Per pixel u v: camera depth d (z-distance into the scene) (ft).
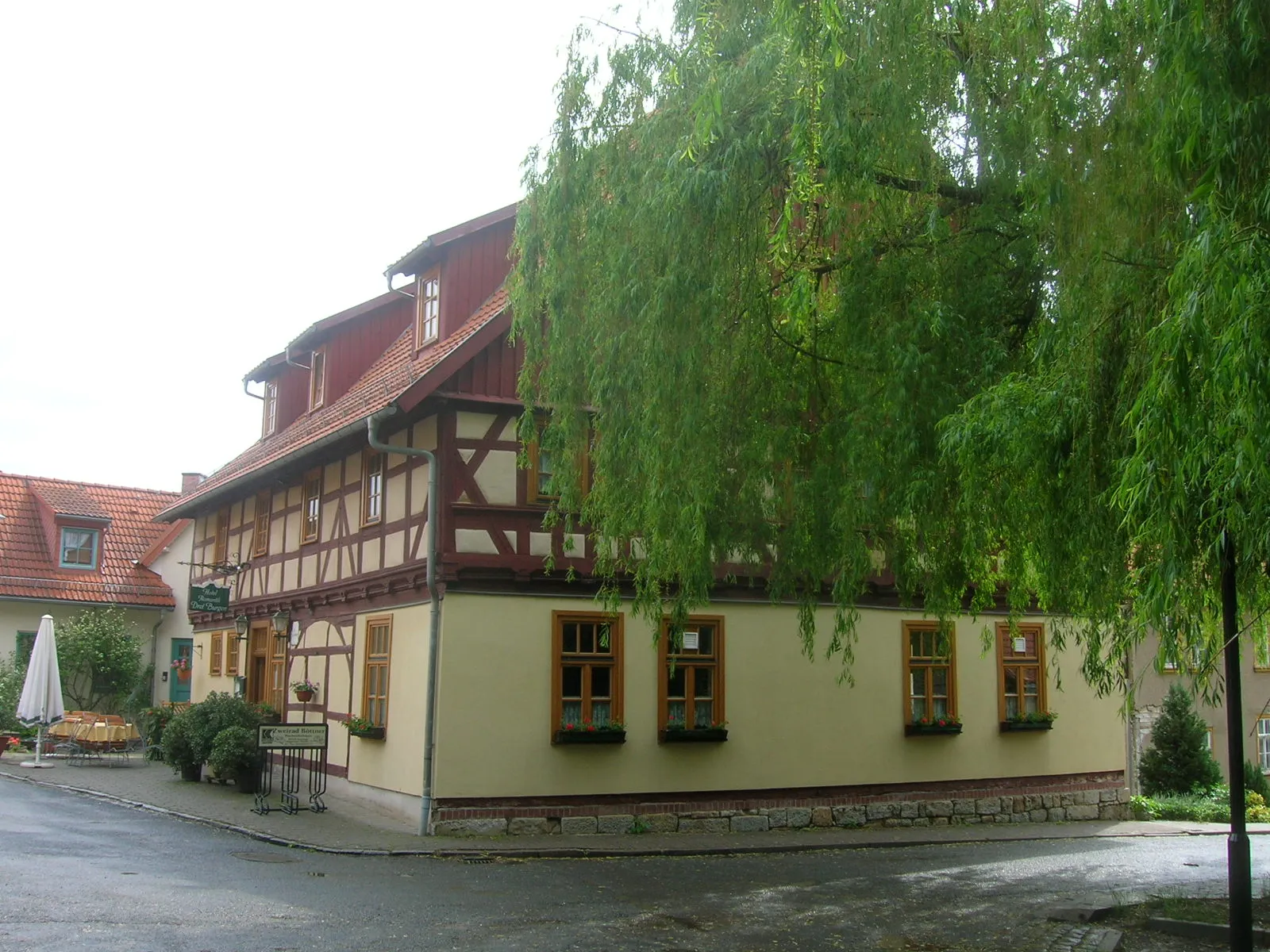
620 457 34.04
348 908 30.71
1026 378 26.89
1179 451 19.54
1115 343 24.75
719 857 44.86
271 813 49.73
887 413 29.48
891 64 29.09
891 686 56.59
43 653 71.41
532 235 35.99
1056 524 26.11
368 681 53.36
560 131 35.32
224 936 26.58
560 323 34.68
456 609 47.19
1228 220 19.62
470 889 34.76
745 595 53.06
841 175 27.81
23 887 31.17
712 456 32.17
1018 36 27.81
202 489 79.10
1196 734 68.18
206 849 40.45
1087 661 28.71
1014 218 30.27
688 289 30.50
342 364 65.82
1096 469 24.99
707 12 33.63
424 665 47.55
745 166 30.25
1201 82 21.12
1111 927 31.99
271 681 66.74
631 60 35.04
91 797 55.72
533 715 47.85
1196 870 43.62
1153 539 20.86
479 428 48.55
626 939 28.45
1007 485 27.07
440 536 47.29
